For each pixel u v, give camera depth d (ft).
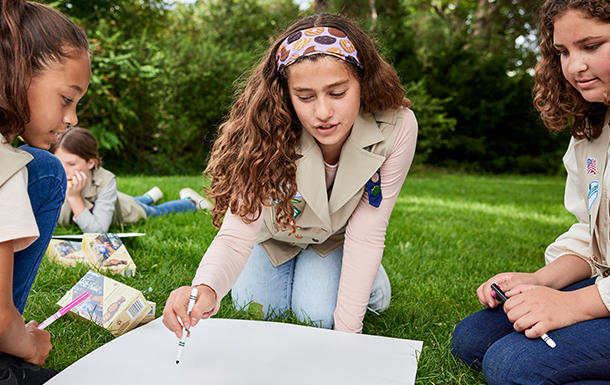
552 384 3.92
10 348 3.81
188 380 4.26
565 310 4.17
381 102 5.34
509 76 53.47
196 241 9.63
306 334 5.27
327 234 6.34
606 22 3.86
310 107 4.65
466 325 5.06
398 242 11.18
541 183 38.52
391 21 52.13
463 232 13.01
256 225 5.32
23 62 3.49
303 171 5.45
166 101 32.53
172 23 50.39
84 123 27.78
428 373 4.83
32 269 4.28
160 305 6.56
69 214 10.41
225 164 5.40
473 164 51.39
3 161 3.55
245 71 5.80
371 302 6.73
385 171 5.68
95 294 5.79
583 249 5.26
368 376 4.47
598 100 4.24
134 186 18.49
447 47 54.29
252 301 6.74
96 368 4.36
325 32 4.58
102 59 26.09
